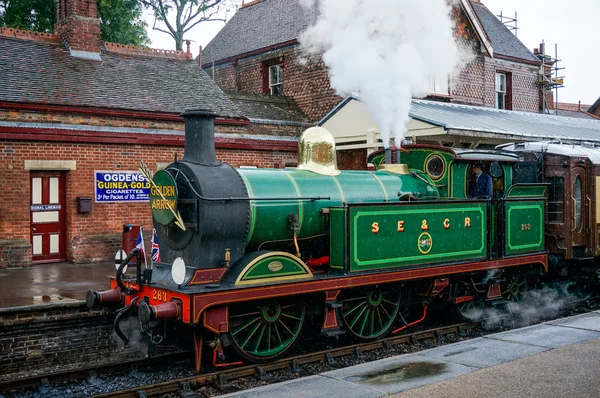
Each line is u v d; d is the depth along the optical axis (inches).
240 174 304.3
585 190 443.5
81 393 274.2
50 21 895.7
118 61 602.5
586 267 462.9
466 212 374.6
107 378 292.4
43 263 510.6
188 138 300.7
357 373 258.4
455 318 401.1
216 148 586.2
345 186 341.1
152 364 312.3
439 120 551.2
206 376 271.4
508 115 730.2
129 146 538.3
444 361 273.6
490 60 791.7
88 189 518.6
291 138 650.8
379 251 331.0
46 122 496.1
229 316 288.4
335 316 319.9
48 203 514.0
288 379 281.3
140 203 546.3
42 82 519.2
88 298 301.1
